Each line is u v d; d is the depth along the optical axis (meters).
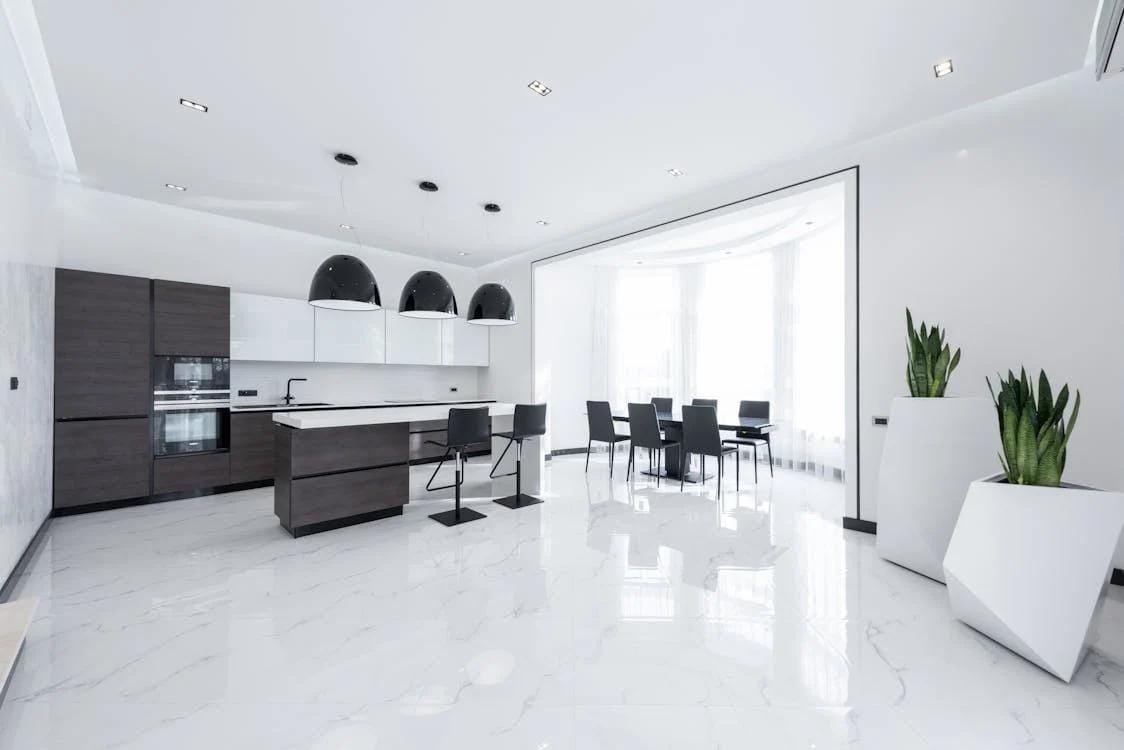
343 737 1.53
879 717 1.64
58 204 3.96
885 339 3.44
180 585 2.66
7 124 2.50
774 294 6.33
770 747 1.50
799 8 2.20
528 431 4.37
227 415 4.70
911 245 3.31
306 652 2.01
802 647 2.06
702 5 2.17
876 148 3.45
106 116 3.10
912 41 2.44
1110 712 1.67
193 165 3.84
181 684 1.80
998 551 2.07
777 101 2.97
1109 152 2.66
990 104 3.00
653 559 3.06
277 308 5.16
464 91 2.84
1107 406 2.67
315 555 3.11
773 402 6.41
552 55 2.52
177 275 4.79
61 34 2.33
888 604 2.46
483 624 2.25
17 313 2.76
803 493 4.85
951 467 2.74
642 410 5.33
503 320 4.52
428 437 6.38
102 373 4.00
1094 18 2.26
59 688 1.77
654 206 4.75
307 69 2.63
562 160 3.75
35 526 3.22
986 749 1.50
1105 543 1.86
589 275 7.73
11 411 2.65
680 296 7.36
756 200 4.12
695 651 2.03
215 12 2.19
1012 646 2.01
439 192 4.39
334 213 4.96
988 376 3.03
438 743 1.51
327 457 3.56
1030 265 2.89
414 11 2.20
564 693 1.76
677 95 2.89
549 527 3.72
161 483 4.30
